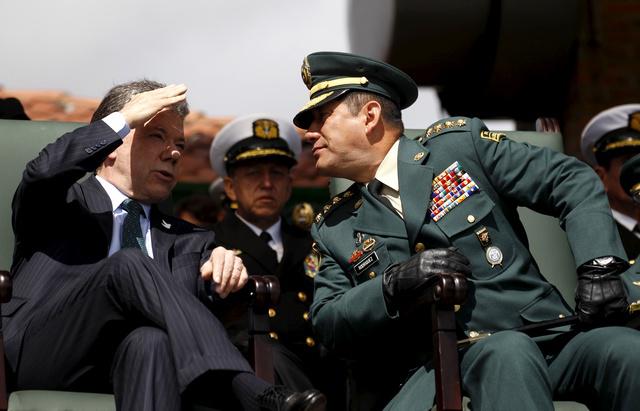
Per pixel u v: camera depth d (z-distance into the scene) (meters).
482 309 5.33
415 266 5.12
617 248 5.23
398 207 5.58
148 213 5.75
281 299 6.71
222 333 5.04
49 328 5.16
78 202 5.54
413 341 5.46
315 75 5.77
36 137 6.02
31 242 5.52
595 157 7.79
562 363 5.22
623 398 5.03
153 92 5.58
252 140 7.30
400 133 5.75
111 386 5.18
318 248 5.74
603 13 9.48
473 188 5.50
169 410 4.89
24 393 5.05
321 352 6.24
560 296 5.46
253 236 6.93
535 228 6.21
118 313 5.11
